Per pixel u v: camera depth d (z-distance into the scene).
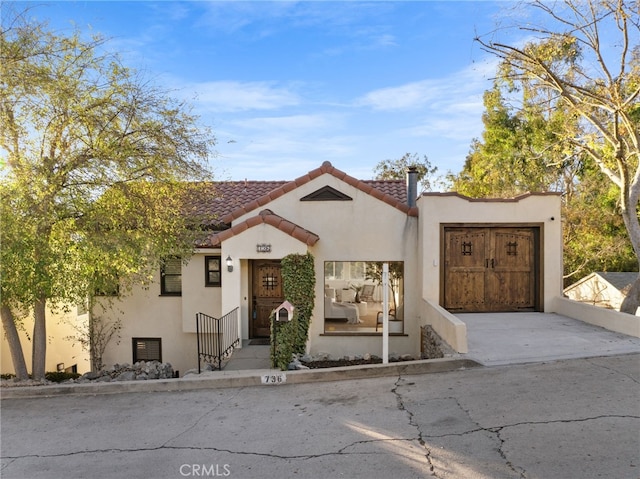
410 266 13.26
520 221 12.74
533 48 13.68
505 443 5.25
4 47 8.85
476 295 12.91
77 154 9.62
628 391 6.65
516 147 24.67
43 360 10.23
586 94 12.91
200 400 7.60
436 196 12.68
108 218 9.83
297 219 13.43
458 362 8.37
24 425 6.79
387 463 4.98
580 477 4.45
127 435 6.21
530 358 8.47
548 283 12.78
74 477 5.05
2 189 8.78
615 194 18.97
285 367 9.16
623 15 11.95
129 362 14.37
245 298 13.30
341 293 13.72
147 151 10.05
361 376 8.40
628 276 24.00
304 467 5.00
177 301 14.30
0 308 9.73
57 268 9.20
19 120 9.39
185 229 11.46
